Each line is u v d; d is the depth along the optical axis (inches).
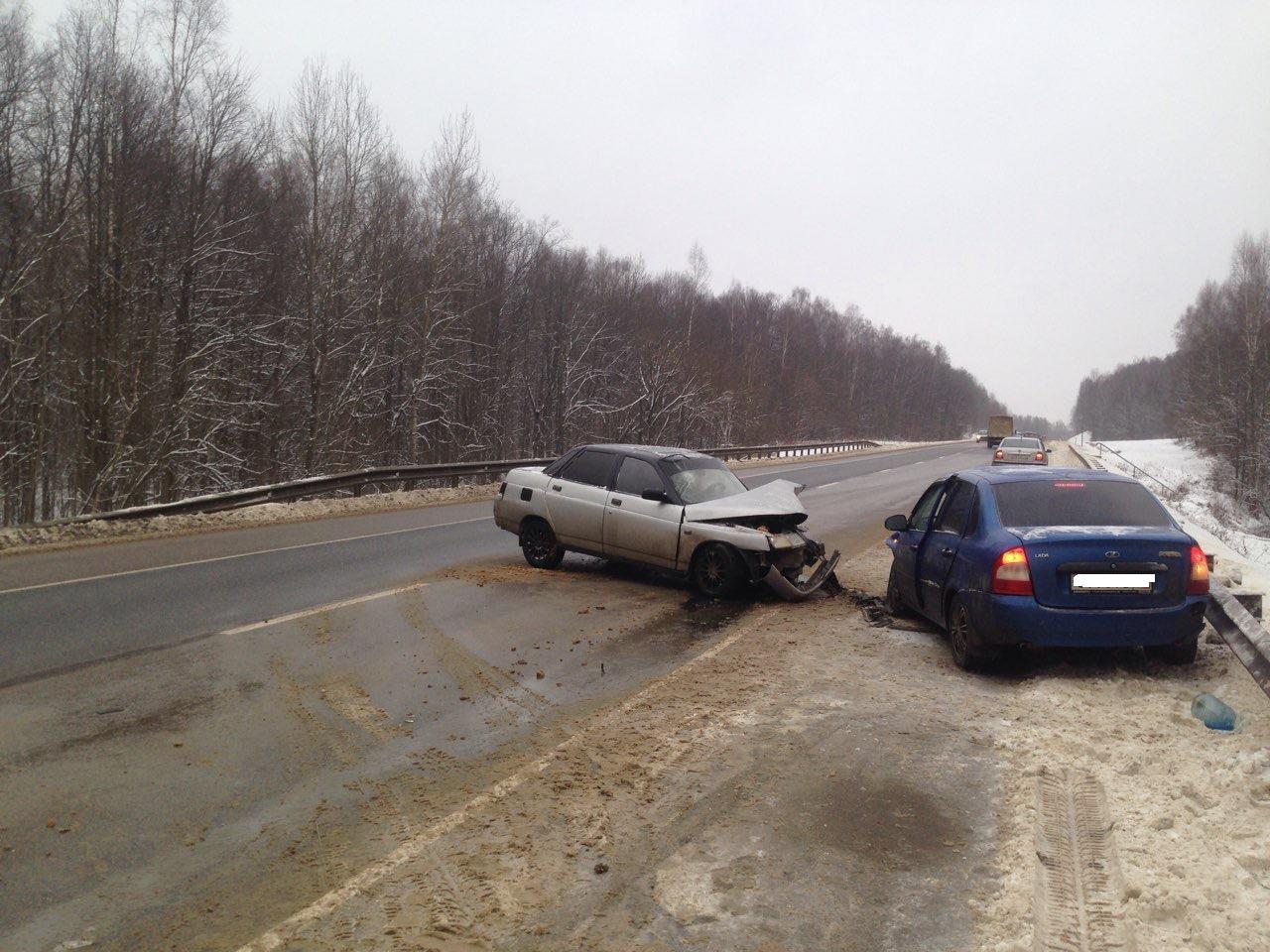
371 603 336.8
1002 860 139.5
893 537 341.1
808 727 203.0
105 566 408.2
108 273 949.2
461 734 199.6
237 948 115.8
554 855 142.2
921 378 5324.8
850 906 126.9
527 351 1812.3
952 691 230.7
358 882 133.3
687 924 122.4
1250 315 2212.1
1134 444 3774.6
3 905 125.6
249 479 1237.7
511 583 382.9
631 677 247.0
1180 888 126.0
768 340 3154.5
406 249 1368.1
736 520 360.5
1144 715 203.8
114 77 978.1
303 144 1163.3
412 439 1278.3
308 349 1146.7
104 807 158.6
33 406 975.0
